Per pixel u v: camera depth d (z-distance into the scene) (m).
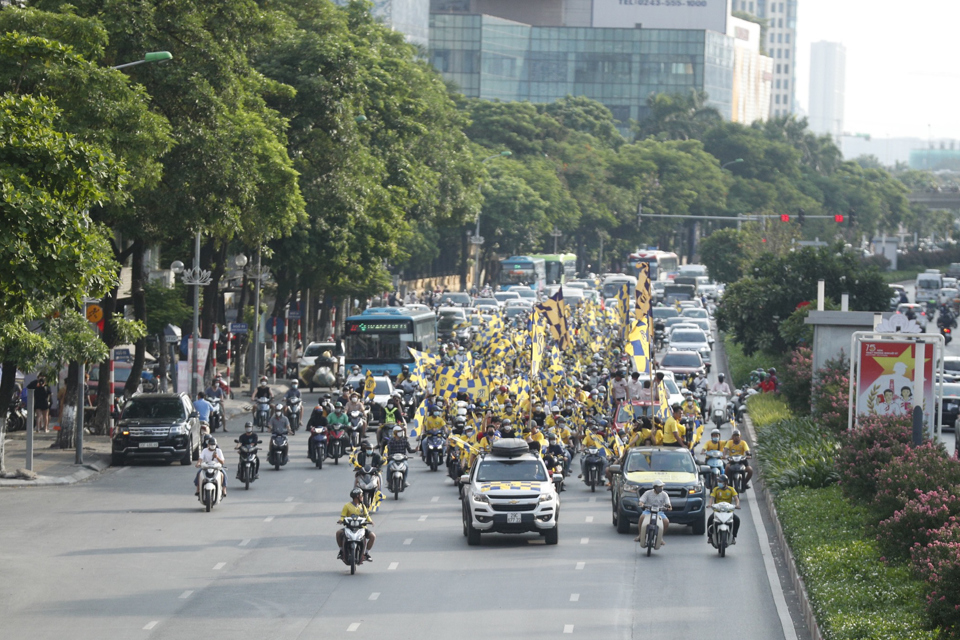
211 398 151.38
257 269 190.25
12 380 112.62
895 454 84.06
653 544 80.19
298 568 76.06
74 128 102.38
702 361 194.62
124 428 124.88
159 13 126.94
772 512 94.75
